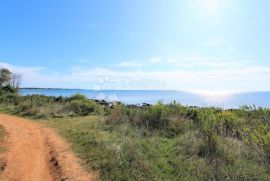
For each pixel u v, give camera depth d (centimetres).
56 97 3675
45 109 2500
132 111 1808
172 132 1360
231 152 941
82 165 948
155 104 1781
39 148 1218
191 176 789
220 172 779
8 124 1886
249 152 939
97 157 1006
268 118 1328
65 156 1059
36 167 958
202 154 962
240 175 766
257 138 1013
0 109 2995
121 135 1331
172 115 1569
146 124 1490
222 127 1229
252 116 1452
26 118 2277
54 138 1400
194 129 1328
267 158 883
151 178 782
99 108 2536
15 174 883
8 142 1317
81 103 2636
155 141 1170
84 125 1755
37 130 1667
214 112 1556
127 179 785
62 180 827
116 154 984
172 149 1056
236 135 1170
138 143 1132
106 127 1581
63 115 2336
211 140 1020
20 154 1109
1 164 968
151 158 952
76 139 1334
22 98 3653
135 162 898
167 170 841
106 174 841
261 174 779
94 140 1239
